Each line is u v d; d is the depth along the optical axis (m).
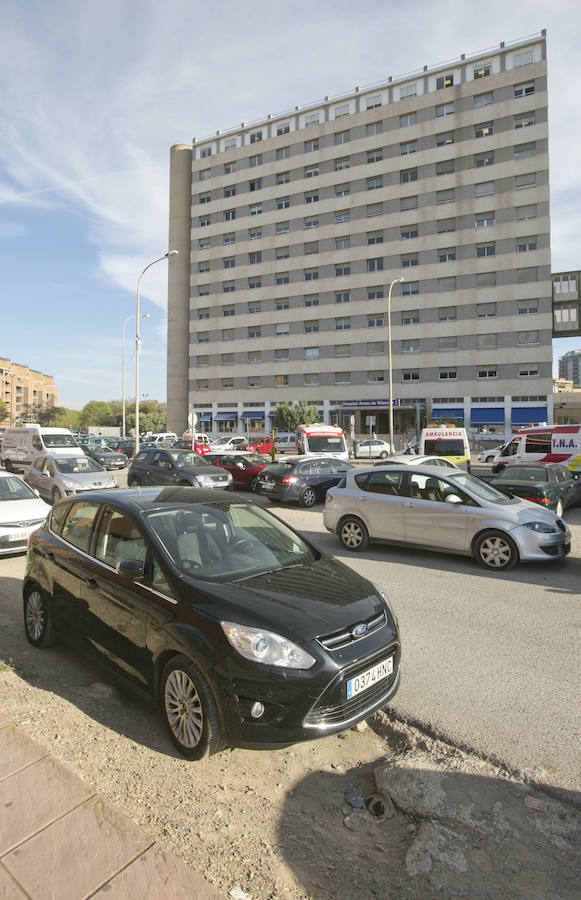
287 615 2.82
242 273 51.94
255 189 51.81
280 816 2.40
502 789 2.60
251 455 18.83
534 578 6.49
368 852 2.21
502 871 2.10
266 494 13.59
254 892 1.93
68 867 1.87
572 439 14.10
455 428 17.14
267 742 2.56
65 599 3.83
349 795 2.60
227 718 2.60
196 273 54.38
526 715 3.28
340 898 1.95
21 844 1.97
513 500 7.50
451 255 43.28
